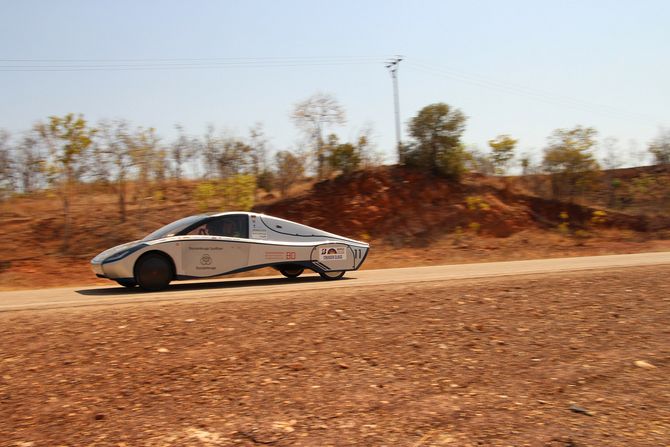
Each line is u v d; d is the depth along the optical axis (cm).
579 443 475
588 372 630
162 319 775
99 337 693
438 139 2688
